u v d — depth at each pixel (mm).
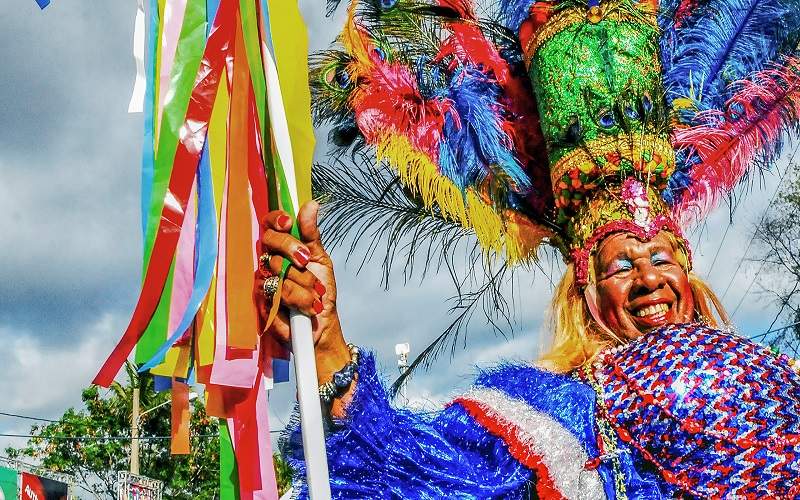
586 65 2662
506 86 2869
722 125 2959
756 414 2123
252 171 2219
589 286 2559
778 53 3006
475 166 2779
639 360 2236
